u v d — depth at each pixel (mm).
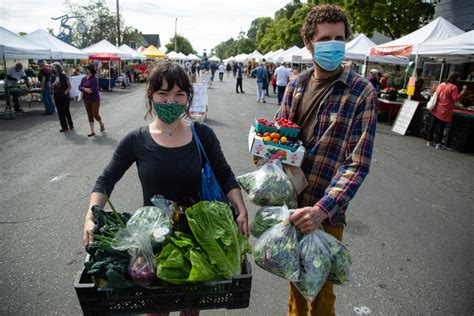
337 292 2861
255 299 2771
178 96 1678
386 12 14727
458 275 3133
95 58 20734
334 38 1740
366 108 1683
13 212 4195
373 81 13422
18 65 13336
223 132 9148
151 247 1326
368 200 4879
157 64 1698
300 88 2008
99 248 1337
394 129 10547
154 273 1290
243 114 12719
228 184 1854
